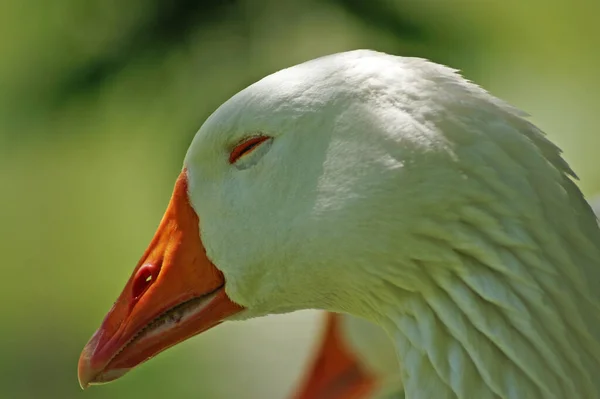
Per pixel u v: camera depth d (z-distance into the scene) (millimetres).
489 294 2328
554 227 2328
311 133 2344
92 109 3164
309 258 2348
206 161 2367
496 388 2330
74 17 3025
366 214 2332
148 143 3561
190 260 2375
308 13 2928
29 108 3158
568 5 4602
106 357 2379
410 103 2334
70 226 4941
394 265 2336
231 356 3572
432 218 2328
